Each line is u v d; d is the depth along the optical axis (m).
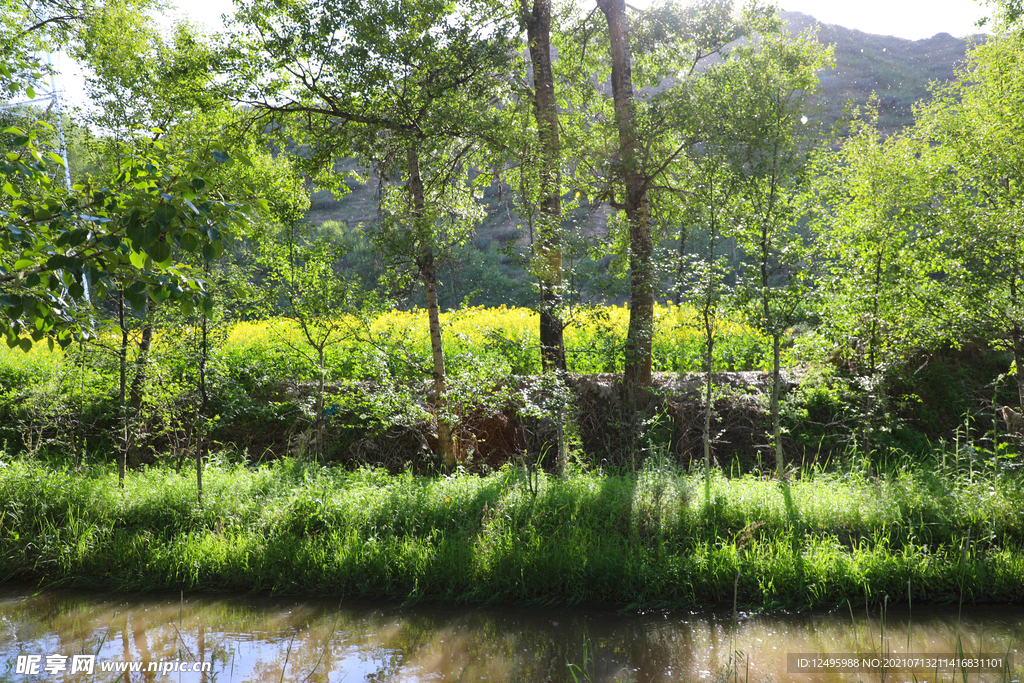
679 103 12.48
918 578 7.88
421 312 18.67
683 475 10.73
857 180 12.70
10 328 4.54
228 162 4.15
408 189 12.96
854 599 7.88
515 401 12.13
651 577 8.10
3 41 14.26
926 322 11.55
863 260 12.31
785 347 12.84
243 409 12.49
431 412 12.49
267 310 12.59
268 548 8.80
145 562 8.91
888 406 13.32
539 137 13.25
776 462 12.29
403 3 11.78
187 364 11.77
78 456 12.73
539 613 7.87
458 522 9.30
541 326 13.38
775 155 11.05
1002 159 11.08
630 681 6.37
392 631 7.50
